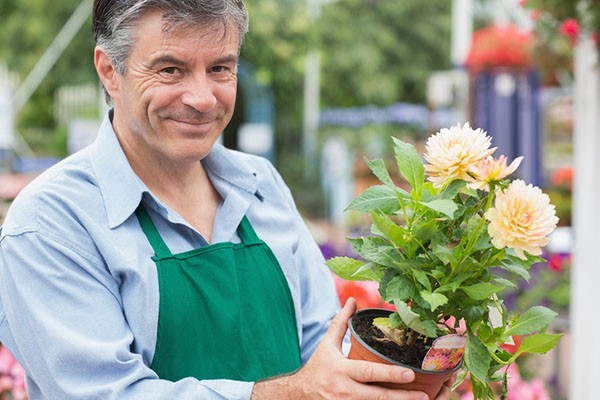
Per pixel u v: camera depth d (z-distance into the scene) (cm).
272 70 1379
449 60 1641
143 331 171
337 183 1305
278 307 193
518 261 155
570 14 418
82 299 167
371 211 151
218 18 170
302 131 1560
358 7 1561
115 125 188
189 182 193
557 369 491
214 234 192
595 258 399
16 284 169
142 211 182
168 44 169
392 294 148
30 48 1274
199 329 176
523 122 820
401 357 157
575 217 413
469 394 324
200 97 171
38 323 166
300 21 1343
